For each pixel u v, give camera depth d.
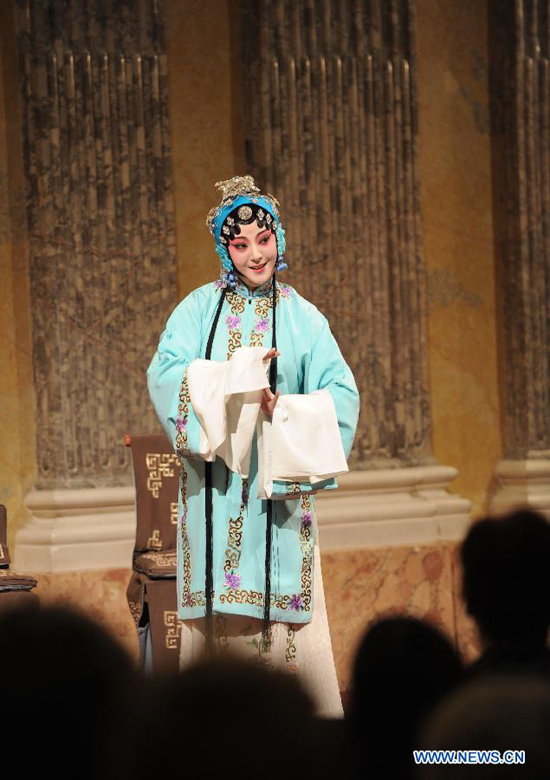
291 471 11.62
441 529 21.58
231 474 12.02
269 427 11.71
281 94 20.91
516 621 6.95
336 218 21.27
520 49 22.69
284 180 20.92
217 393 11.50
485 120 23.11
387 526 20.95
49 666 5.09
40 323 19.39
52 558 18.97
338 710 12.20
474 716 6.02
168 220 20.09
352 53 21.48
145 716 4.50
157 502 16.59
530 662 6.84
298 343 12.41
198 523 12.08
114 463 19.75
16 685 5.04
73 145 19.41
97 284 19.58
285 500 12.09
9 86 19.64
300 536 12.19
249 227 12.31
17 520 19.72
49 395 19.36
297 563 12.12
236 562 11.99
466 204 23.00
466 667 6.89
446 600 21.12
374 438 21.62
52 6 19.34
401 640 6.41
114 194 19.69
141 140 19.84
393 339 21.89
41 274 19.34
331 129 21.25
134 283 19.83
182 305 12.68
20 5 19.22
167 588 15.72
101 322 19.62
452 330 22.86
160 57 20.03
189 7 20.98
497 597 6.95
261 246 12.38
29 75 19.23
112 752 4.68
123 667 5.16
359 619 20.50
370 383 21.56
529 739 5.93
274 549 12.03
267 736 4.36
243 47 21.12
